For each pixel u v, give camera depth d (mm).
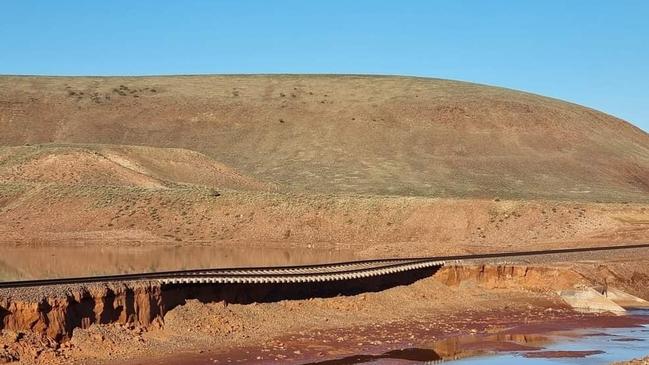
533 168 123125
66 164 94188
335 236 72250
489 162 124250
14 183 85688
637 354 30734
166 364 27312
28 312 26688
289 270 40031
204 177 102625
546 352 30938
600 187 116688
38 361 25859
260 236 72938
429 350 31078
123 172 94875
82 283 29578
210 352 29156
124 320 29594
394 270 41531
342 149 127750
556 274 45594
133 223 75500
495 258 47688
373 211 74938
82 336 27844
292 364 28094
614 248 54188
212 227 74688
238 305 34000
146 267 48562
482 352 30859
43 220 76188
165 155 105562
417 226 72250
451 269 44688
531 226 69688
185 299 32469
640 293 45969
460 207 73750
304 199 78625
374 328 34719
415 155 126000
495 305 41500
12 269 46688
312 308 36281
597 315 39812
